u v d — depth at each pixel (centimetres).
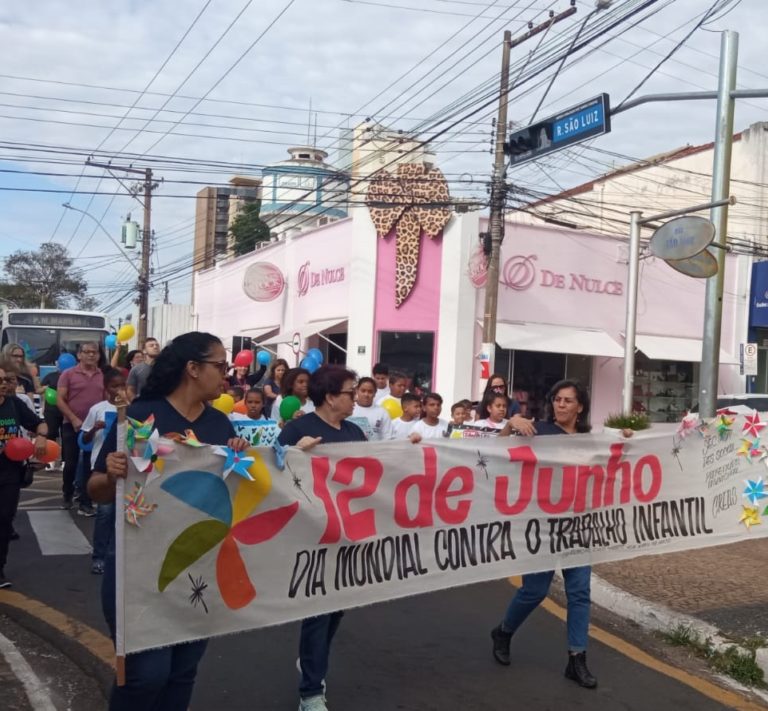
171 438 349
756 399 1466
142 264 3462
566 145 1170
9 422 632
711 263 897
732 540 590
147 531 345
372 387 831
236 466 366
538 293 1978
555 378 2052
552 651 543
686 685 494
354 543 429
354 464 431
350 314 2019
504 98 1688
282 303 2473
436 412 812
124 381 777
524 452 498
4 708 429
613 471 538
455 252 1884
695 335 2236
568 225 2011
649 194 2897
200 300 3275
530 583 503
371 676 489
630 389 1531
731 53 938
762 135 2448
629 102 1062
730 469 591
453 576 469
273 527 395
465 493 475
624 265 2102
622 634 591
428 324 1922
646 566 748
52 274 5747
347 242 2098
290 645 535
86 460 817
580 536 520
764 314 2242
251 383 1403
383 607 630
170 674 360
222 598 373
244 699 448
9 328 1916
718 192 942
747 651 523
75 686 464
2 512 638
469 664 514
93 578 689
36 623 567
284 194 3341
